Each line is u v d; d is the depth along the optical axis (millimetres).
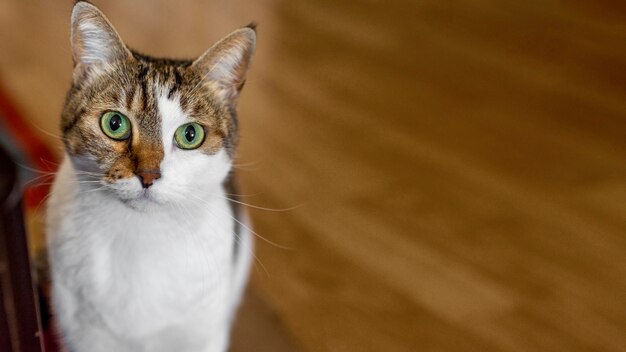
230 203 895
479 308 1079
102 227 842
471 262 1128
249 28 856
